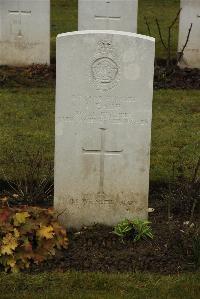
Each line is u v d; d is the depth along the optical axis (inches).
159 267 115.6
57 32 299.3
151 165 157.3
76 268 115.3
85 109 121.6
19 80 226.7
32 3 238.1
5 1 238.2
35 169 147.0
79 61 119.4
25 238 115.9
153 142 173.5
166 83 224.1
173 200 135.5
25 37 241.0
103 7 234.1
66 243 119.7
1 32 241.3
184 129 184.5
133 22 235.9
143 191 125.6
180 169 145.3
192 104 206.5
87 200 126.0
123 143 123.3
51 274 112.9
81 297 106.8
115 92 121.0
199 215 133.0
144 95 121.1
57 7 343.9
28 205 133.0
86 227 126.8
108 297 106.9
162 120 191.5
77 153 123.7
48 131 181.0
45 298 106.4
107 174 124.9
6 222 116.5
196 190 135.6
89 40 118.6
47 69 236.8
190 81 226.7
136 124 122.6
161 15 331.3
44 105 203.2
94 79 120.3
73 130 122.6
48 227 118.0
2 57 243.6
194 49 239.1
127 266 116.0
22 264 114.7
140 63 119.7
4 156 160.7
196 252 116.1
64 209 126.2
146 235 122.9
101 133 122.9
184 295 107.7
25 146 168.2
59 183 125.0
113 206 126.4
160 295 107.7
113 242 122.0
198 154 165.3
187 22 237.8
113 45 119.0
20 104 203.5
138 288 109.4
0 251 114.3
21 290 109.0
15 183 143.9
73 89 120.7
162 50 269.4
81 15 234.7
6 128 182.4
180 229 126.4
